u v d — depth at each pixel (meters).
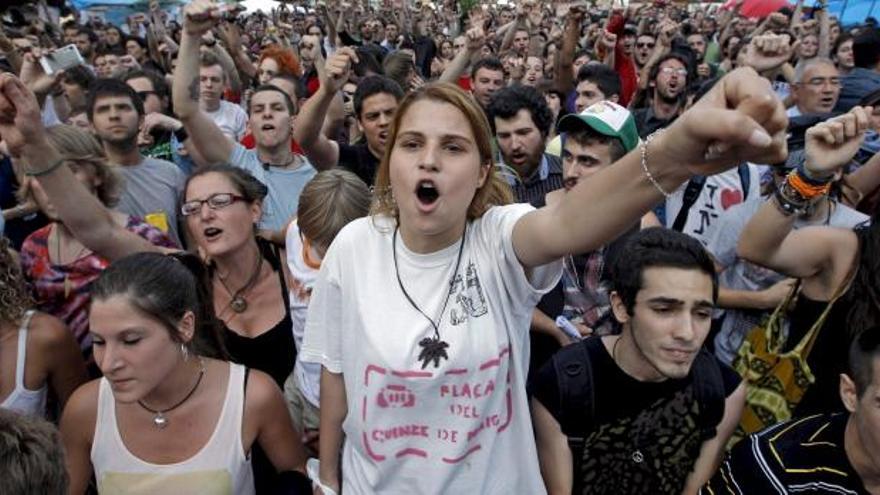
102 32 10.66
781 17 8.59
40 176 2.23
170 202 4.00
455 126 1.43
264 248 2.82
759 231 2.14
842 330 2.20
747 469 1.81
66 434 1.98
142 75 5.38
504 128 3.61
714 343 3.14
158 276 1.84
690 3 18.14
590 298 2.77
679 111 5.54
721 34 11.54
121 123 3.81
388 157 1.57
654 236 1.98
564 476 1.99
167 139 4.77
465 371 1.51
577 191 1.27
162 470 1.92
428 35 13.90
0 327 2.18
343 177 2.57
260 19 18.89
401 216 1.52
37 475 1.27
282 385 2.67
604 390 1.97
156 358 1.82
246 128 6.12
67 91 5.57
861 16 11.38
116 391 1.82
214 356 2.17
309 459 2.19
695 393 1.96
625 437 1.98
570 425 1.98
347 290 1.61
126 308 1.78
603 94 4.89
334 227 2.44
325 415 1.83
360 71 6.31
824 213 2.85
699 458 2.04
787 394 2.31
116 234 2.45
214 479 1.93
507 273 1.51
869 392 1.57
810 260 2.22
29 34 8.29
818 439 1.76
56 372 2.28
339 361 1.73
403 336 1.51
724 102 1.02
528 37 9.05
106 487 1.94
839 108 5.93
